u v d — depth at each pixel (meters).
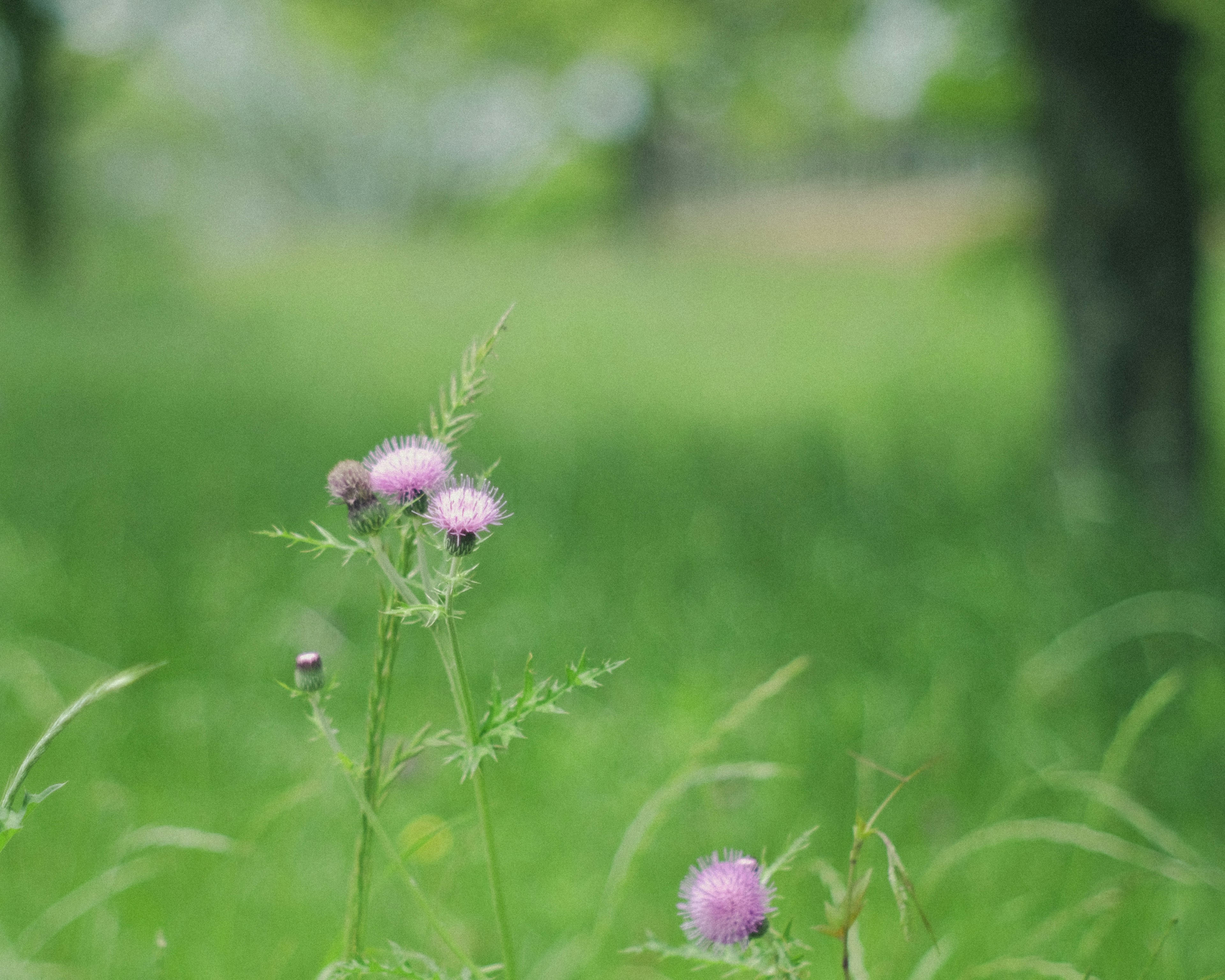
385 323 14.26
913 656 3.12
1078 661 2.86
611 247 27.33
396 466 1.03
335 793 2.33
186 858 2.13
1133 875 1.77
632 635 3.28
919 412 7.44
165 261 19.47
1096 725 2.75
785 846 2.19
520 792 2.39
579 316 15.09
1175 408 4.62
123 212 20.94
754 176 35.41
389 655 1.11
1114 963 1.86
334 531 4.05
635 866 1.78
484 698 2.84
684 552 4.05
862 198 31.59
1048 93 4.68
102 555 3.90
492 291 18.33
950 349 11.05
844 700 2.84
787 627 3.36
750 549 4.10
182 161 32.22
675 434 6.68
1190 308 4.63
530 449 6.02
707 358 11.23
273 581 3.60
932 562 3.87
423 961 1.11
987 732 2.66
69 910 1.89
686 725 2.55
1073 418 4.82
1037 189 4.97
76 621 3.26
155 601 3.43
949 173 30.86
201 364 10.07
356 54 12.13
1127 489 4.50
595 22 8.52
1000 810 2.06
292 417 7.23
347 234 34.78
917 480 5.14
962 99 5.72
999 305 12.84
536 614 3.36
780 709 2.79
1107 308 4.63
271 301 17.02
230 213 40.19
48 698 2.66
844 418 7.34
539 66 12.56
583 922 2.03
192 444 6.07
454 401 1.08
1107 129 4.52
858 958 1.38
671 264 22.77
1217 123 5.07
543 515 4.52
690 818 2.29
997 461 5.56
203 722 2.61
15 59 16.61
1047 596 3.46
